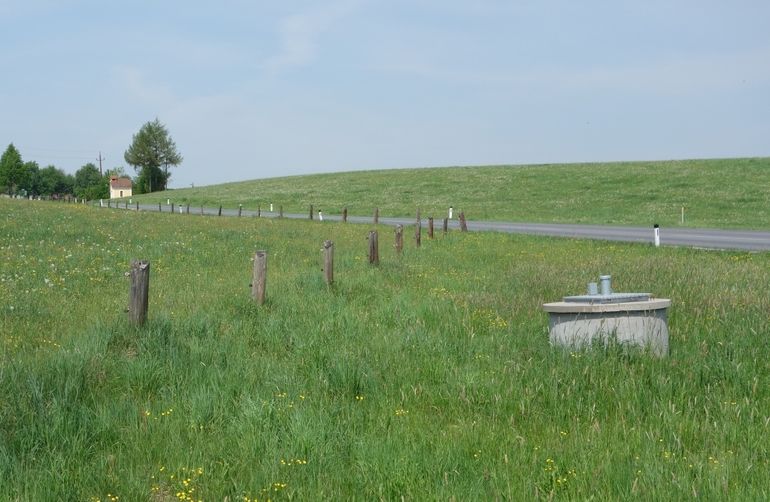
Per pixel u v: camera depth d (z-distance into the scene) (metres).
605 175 89.62
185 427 6.98
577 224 46.88
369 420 7.17
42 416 6.83
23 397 7.35
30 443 6.36
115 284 16.94
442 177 104.31
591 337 9.33
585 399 7.61
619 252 24.92
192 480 5.68
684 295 13.71
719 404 7.09
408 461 5.84
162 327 10.51
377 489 5.44
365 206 77.56
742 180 75.06
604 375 8.23
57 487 5.50
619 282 15.50
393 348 9.87
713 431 6.49
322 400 7.62
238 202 90.75
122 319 11.33
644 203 64.44
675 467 5.65
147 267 10.70
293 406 7.30
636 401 7.31
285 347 10.53
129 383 8.41
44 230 29.88
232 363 9.16
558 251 25.91
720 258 21.67
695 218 50.91
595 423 6.67
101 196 186.50
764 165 86.69
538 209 65.50
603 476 5.51
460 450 6.17
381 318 12.41
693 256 22.58
